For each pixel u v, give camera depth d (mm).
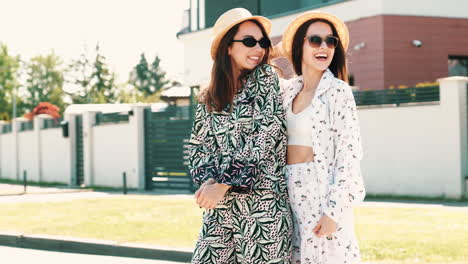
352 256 3383
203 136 3568
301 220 3441
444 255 6281
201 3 23047
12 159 31484
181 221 9695
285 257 3371
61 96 73688
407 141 13906
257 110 3408
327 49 3529
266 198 3357
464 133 13102
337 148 3383
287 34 3703
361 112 14703
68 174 24891
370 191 14562
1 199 16234
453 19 18188
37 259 7758
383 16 17625
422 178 13656
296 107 3562
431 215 9516
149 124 19922
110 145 22031
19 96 68875
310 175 3426
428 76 18000
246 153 3365
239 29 3537
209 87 3568
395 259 6191
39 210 12328
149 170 19969
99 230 9070
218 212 3434
